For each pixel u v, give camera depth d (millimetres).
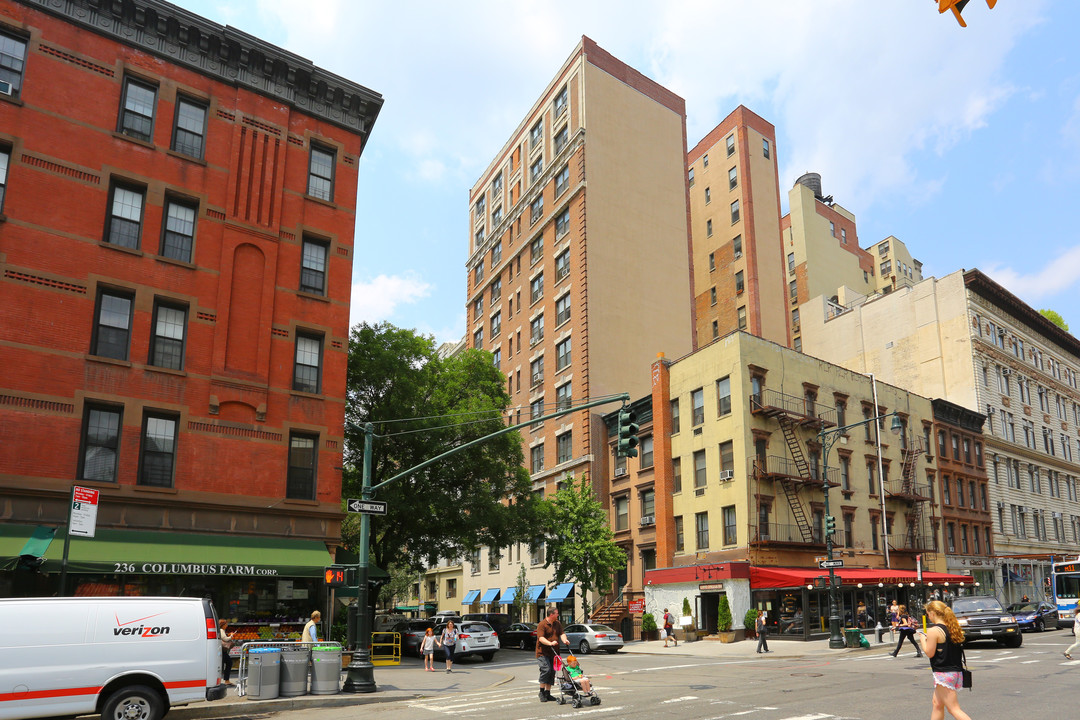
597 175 56281
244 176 25953
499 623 39625
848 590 39562
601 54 59719
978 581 52312
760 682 18266
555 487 53219
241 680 17625
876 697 14508
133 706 12234
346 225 28125
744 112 70375
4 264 21172
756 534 37906
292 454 25188
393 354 31672
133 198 23906
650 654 32156
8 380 20656
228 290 24734
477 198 75125
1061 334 68750
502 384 37562
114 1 24312
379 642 30391
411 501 30984
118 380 22297
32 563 18766
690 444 42906
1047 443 64625
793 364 43375
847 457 45125
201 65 25875
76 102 23266
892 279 87125
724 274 68938
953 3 5672
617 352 53406
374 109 29641
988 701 13422
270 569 22312
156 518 22109
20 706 11492
